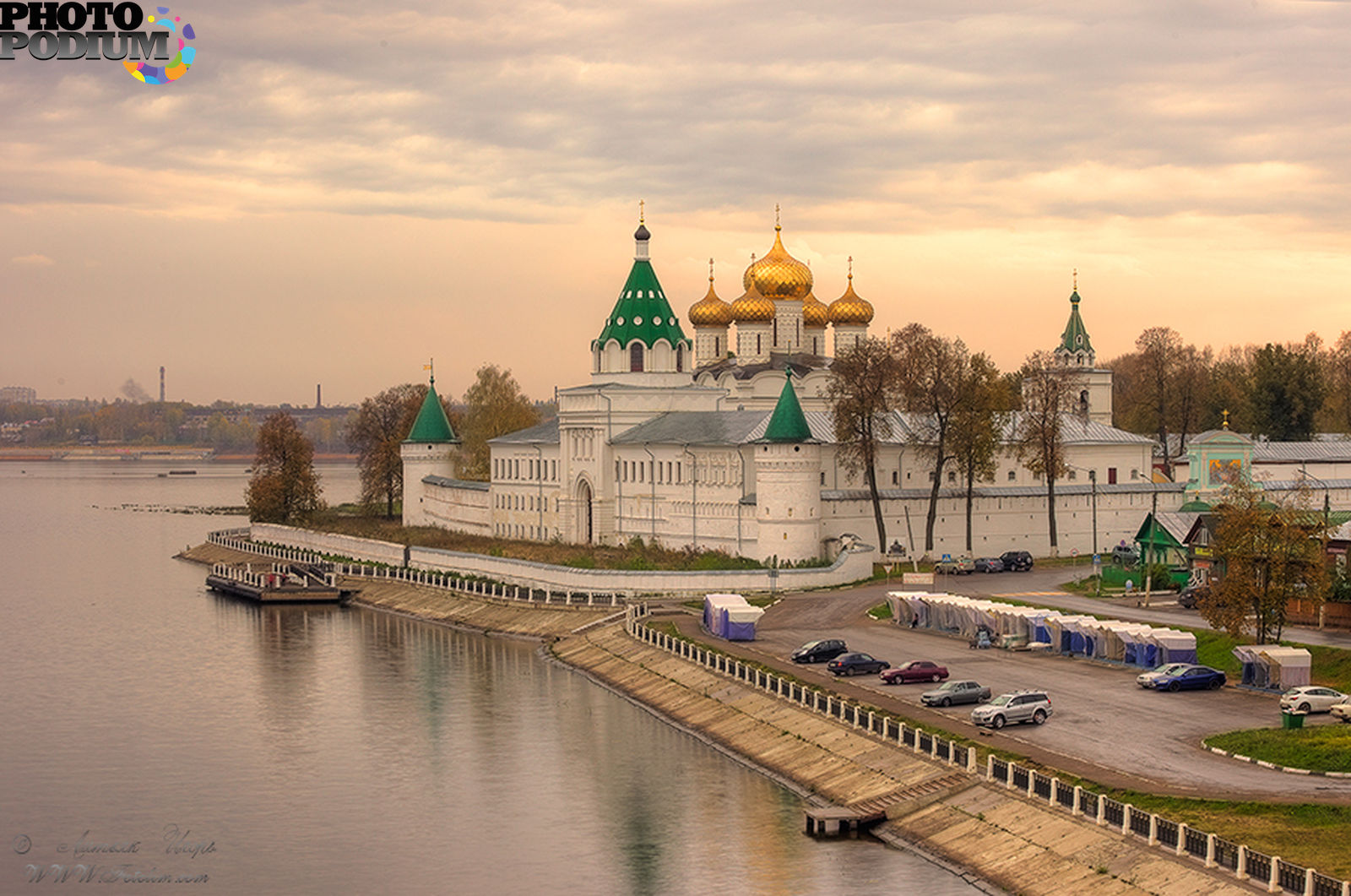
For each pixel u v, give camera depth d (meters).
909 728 90.81
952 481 178.38
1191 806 73.25
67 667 138.88
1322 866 64.38
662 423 188.12
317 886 78.75
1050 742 87.31
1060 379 181.50
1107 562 170.25
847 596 146.88
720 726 107.12
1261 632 107.00
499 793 94.06
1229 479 164.88
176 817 90.44
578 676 131.88
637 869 79.56
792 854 80.44
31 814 91.50
